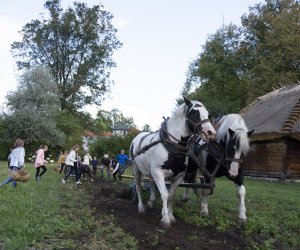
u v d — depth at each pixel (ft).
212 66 167.53
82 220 29.09
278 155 81.92
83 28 191.72
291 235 27.30
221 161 28.55
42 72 176.65
